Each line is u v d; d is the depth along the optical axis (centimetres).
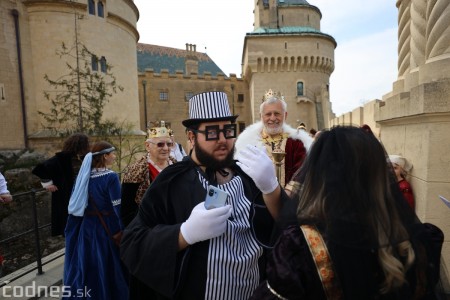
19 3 1695
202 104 146
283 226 112
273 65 3139
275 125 312
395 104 300
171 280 130
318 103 3131
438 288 103
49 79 1755
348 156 96
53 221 374
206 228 124
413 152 273
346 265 85
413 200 267
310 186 101
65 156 379
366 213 89
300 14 3256
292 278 89
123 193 282
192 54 4038
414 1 312
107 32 1975
